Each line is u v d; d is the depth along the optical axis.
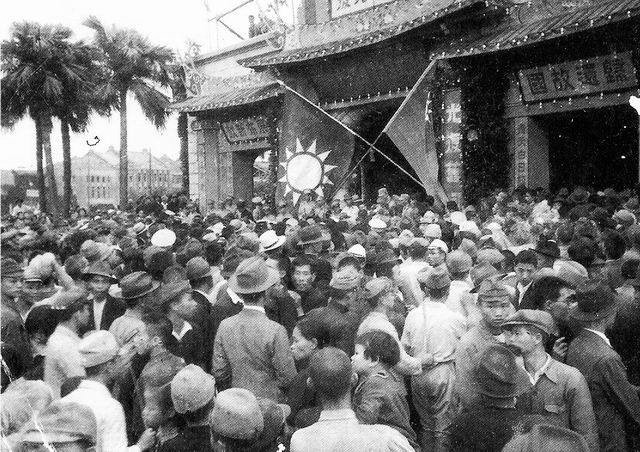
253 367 5.11
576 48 16.25
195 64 33.78
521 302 5.79
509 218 12.27
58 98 23.92
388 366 4.45
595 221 9.77
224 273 6.42
